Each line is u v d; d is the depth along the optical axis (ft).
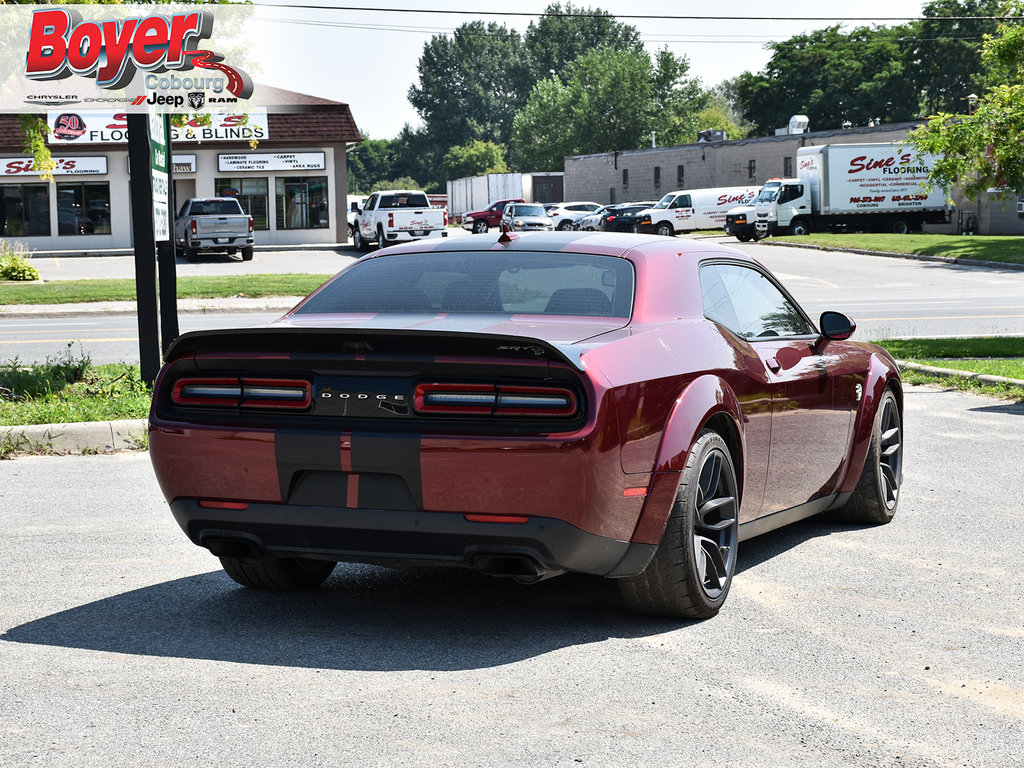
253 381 14.02
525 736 11.18
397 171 529.04
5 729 11.35
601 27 481.87
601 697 12.25
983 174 48.57
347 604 15.97
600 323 14.67
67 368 36.73
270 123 147.54
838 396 19.10
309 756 10.69
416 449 13.17
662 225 167.73
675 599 14.65
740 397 15.84
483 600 16.15
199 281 95.40
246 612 15.53
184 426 14.28
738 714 11.78
